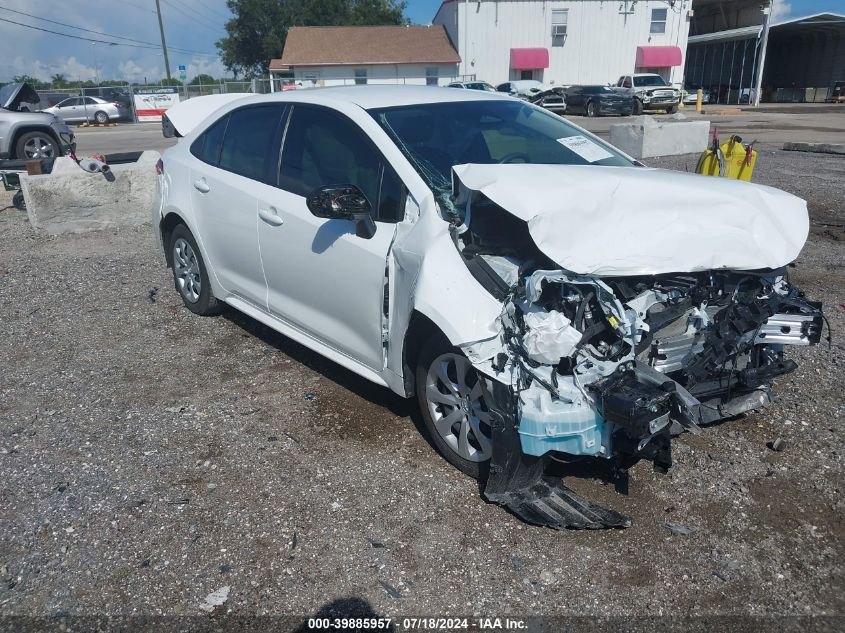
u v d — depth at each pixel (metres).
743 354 3.39
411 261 3.38
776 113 29.97
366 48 43.81
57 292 6.55
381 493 3.40
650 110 31.62
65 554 3.03
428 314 3.17
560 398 2.94
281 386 4.52
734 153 7.43
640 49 42.56
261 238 4.47
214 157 5.09
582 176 3.33
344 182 3.94
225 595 2.80
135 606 2.75
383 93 4.36
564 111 33.00
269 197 4.40
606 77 43.09
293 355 4.99
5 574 2.92
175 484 3.51
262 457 3.72
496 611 2.69
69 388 4.57
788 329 3.30
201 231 5.16
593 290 2.99
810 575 2.83
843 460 3.55
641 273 2.96
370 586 2.83
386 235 3.60
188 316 5.79
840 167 11.78
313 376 4.66
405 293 3.44
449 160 3.83
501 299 3.10
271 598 2.78
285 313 4.50
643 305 3.03
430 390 3.55
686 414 2.84
